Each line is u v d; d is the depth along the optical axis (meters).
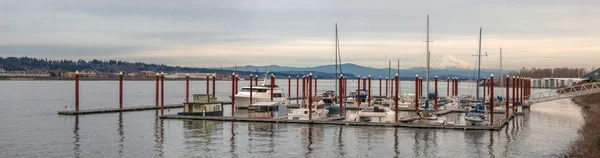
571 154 64.94
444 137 79.75
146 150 69.25
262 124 95.00
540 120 108.00
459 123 98.62
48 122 98.75
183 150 69.31
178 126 92.31
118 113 118.56
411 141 76.19
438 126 88.62
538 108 148.12
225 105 158.50
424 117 102.38
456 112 131.38
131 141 76.00
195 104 107.88
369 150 69.69
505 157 65.62
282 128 89.56
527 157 65.56
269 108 103.81
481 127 87.62
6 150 68.75
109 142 75.12
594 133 71.31
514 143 75.25
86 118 106.25
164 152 67.94
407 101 148.62
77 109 116.25
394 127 90.31
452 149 70.44
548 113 127.44
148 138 78.69
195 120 101.56
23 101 173.00
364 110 103.19
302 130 87.12
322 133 83.69
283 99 142.12
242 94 139.25
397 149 70.38
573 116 118.25
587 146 64.31
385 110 102.31
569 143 74.62
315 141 76.19
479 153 68.00
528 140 78.00
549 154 67.31
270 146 72.25
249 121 98.69
